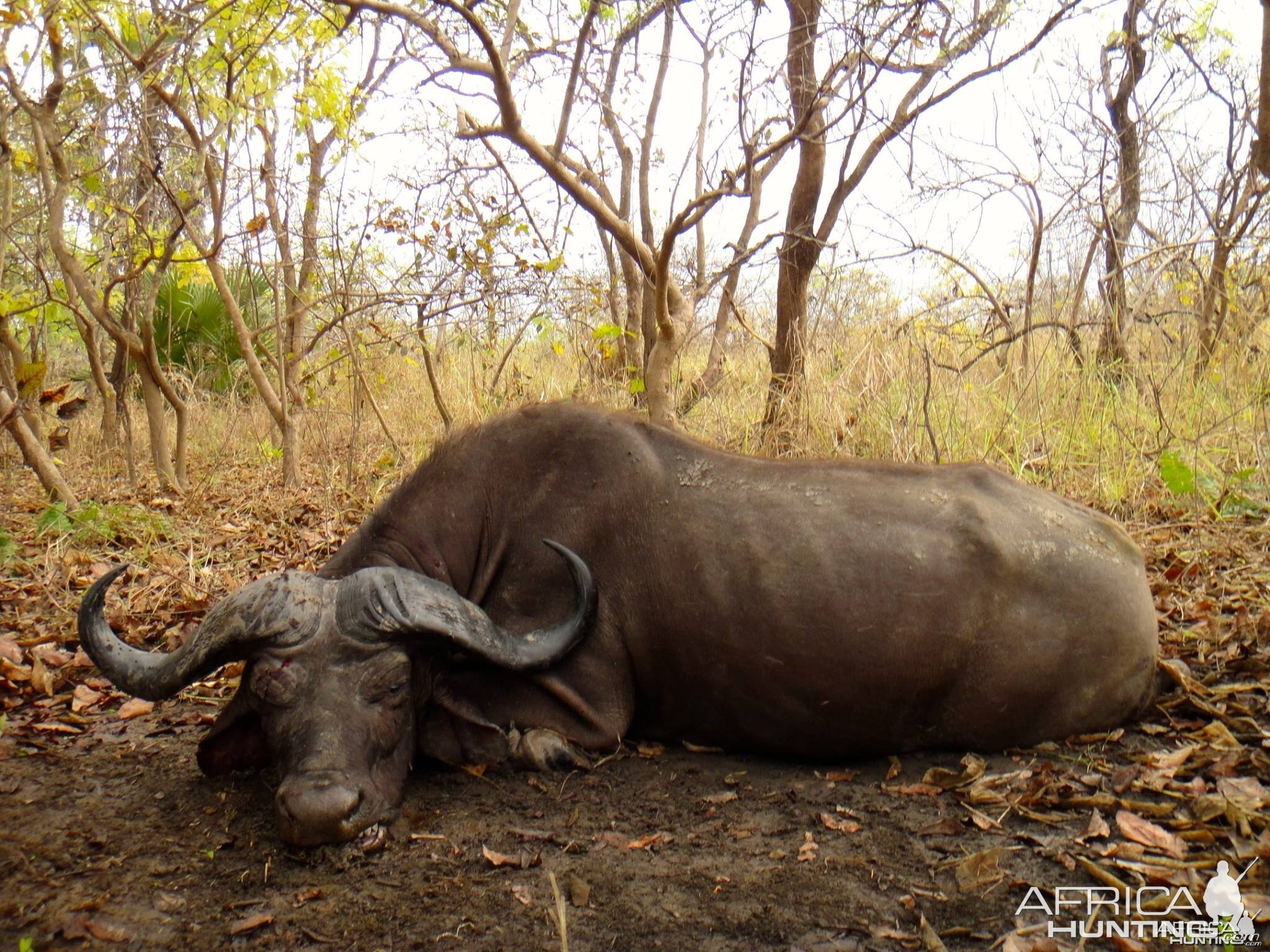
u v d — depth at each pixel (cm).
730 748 405
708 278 793
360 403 1006
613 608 400
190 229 785
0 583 606
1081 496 688
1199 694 423
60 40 725
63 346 1631
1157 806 336
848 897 299
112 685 475
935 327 865
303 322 936
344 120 798
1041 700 382
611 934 284
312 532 725
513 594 410
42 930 290
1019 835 329
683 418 817
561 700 396
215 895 307
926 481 405
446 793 370
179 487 866
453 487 422
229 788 375
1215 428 728
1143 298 842
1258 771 360
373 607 345
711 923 288
